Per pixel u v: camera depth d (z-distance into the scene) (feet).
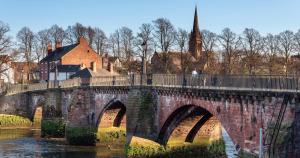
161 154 184.44
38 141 256.73
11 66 473.26
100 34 577.84
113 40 558.56
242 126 137.08
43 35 563.89
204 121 185.37
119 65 536.42
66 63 458.50
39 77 513.45
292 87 118.21
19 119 334.85
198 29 538.88
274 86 124.98
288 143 117.19
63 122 274.98
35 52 556.51
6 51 424.87
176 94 173.58
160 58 450.30
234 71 433.48
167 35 452.76
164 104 183.01
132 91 201.26
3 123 327.26
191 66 442.91
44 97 309.01
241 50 449.48
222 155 201.57
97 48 572.92
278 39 451.12
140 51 464.65
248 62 440.86
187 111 174.09
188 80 166.81
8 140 259.19
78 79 265.34
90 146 240.73
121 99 218.18
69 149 228.63
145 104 192.85
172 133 185.98
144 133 192.65
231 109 142.20
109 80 234.99
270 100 124.36
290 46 442.09
